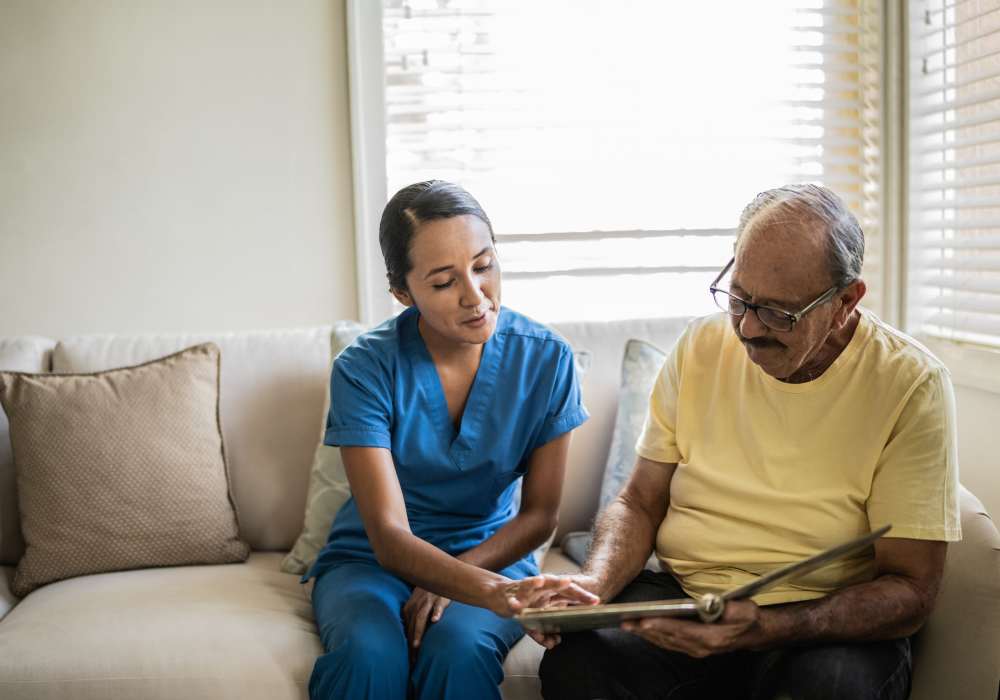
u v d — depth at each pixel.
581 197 2.39
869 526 1.38
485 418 1.63
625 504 1.57
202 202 2.31
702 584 1.46
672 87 2.40
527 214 2.38
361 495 1.54
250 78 2.29
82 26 2.24
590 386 2.03
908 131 2.29
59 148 2.27
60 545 1.81
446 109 2.32
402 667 1.43
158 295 2.33
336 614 1.49
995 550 1.38
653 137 2.39
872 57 2.38
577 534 1.94
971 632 1.37
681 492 1.52
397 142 2.36
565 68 2.36
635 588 1.51
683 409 1.54
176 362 1.96
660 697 1.33
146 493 1.84
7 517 1.90
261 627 1.55
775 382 1.41
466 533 1.65
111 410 1.87
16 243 2.28
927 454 1.32
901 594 1.28
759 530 1.42
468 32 2.31
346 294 2.37
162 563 1.86
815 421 1.39
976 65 2.13
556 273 2.37
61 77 2.25
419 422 1.62
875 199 2.41
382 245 1.56
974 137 2.13
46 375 1.91
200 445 1.91
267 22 2.28
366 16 2.29
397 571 1.47
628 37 2.38
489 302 1.53
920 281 2.30
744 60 2.41
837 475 1.38
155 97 2.28
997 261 2.02
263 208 2.33
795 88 2.44
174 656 1.47
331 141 2.32
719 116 2.41
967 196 2.17
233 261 2.34
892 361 1.36
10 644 1.51
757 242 1.30
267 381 2.04
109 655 1.47
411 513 1.66
